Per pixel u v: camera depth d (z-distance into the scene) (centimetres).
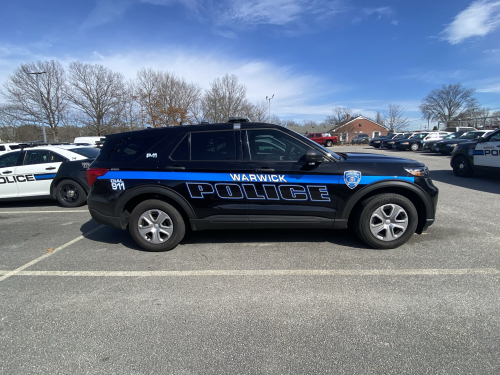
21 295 281
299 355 195
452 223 453
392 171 343
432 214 355
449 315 232
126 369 187
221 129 358
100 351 204
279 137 351
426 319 228
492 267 307
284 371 182
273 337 213
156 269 327
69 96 4038
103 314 247
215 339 213
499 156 771
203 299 265
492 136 805
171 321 235
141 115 3688
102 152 379
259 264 331
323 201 346
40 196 673
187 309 251
